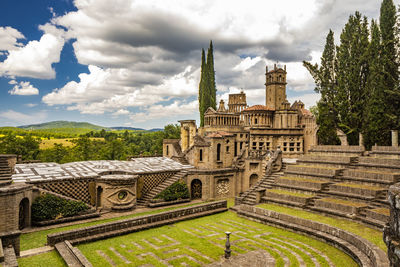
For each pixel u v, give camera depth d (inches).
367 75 1712.6
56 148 3075.8
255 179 1659.7
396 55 1493.6
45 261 699.4
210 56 2691.9
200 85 2731.3
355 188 1065.5
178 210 1085.8
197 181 1553.9
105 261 714.8
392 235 326.6
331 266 688.4
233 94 2605.8
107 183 1245.1
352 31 1812.3
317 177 1286.9
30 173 1223.5
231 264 706.2
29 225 1001.5
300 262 713.0
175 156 1779.0
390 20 1523.1
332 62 1882.4
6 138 2955.2
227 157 1758.1
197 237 900.0
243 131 1852.9
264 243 847.7
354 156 1389.0
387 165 1194.6
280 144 1891.0
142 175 1418.6
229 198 1608.0
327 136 1931.6
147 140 4746.6
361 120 1710.1
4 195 839.1
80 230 836.0
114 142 3243.1
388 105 1471.5
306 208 1099.9
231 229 983.6
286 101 1950.1
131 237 892.0
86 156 3083.2
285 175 1427.2
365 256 689.6
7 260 619.8
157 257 744.3
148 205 1341.0
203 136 1946.4
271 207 1161.4
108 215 1180.5
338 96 1774.1
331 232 850.8
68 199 1114.1
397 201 317.7
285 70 2128.4
